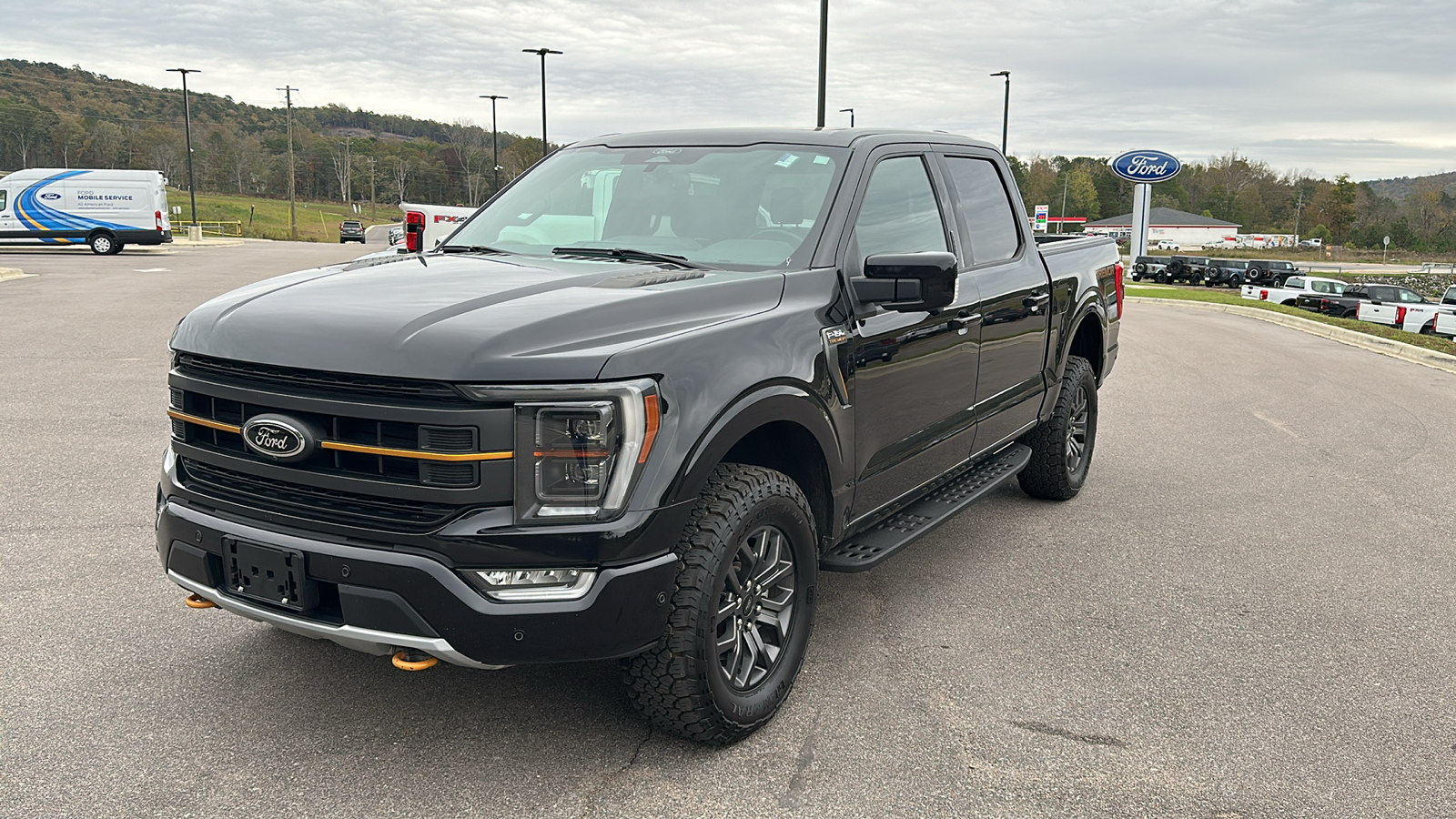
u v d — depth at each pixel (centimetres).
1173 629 420
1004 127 3831
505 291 305
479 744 311
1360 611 446
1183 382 1165
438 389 261
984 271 464
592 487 268
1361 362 1468
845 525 368
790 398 317
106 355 1049
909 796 290
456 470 262
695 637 289
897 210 410
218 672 355
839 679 365
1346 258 15012
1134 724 337
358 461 273
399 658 277
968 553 514
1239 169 18362
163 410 777
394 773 295
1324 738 331
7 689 339
